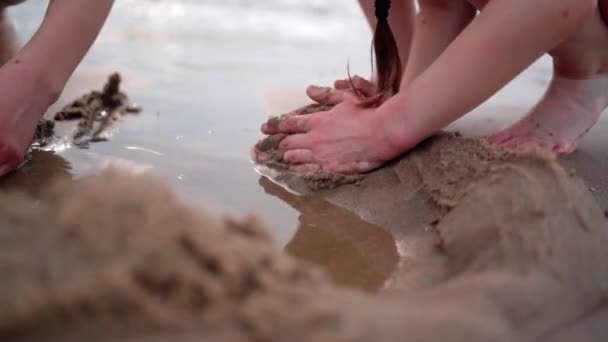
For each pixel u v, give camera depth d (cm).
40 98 88
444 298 55
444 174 82
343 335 46
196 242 49
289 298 49
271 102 114
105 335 45
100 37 143
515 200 69
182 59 133
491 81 84
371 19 112
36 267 47
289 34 155
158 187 53
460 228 71
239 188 88
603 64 94
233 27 157
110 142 98
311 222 81
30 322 45
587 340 55
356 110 93
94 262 47
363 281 70
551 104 96
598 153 94
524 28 81
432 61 100
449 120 86
